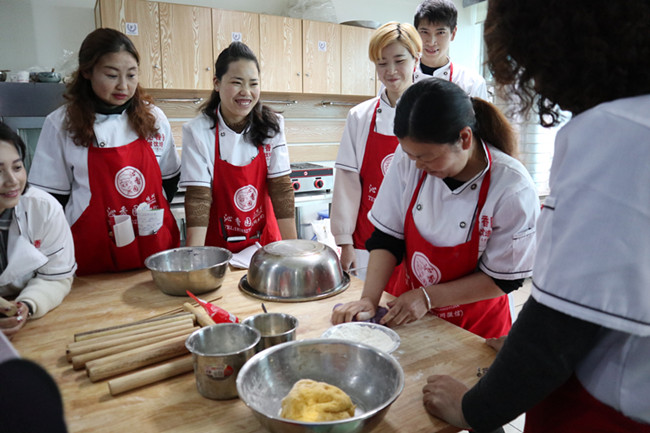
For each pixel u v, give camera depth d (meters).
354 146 2.18
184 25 3.26
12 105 2.62
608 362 0.64
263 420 0.72
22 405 0.35
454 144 1.06
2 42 3.12
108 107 1.74
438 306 1.24
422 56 2.45
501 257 1.22
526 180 1.18
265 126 1.92
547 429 0.75
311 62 3.80
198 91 3.65
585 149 0.57
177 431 0.81
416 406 0.87
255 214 1.98
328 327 1.22
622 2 0.53
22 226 1.33
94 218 1.73
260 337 0.97
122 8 3.04
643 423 0.62
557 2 0.57
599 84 0.58
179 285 1.42
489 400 0.68
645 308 0.54
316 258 1.47
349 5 4.31
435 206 1.30
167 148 1.96
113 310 1.34
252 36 3.51
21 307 1.22
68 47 3.30
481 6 4.91
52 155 1.73
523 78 0.66
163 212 1.84
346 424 0.69
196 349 0.99
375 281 1.38
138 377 0.94
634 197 0.53
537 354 0.61
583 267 0.55
